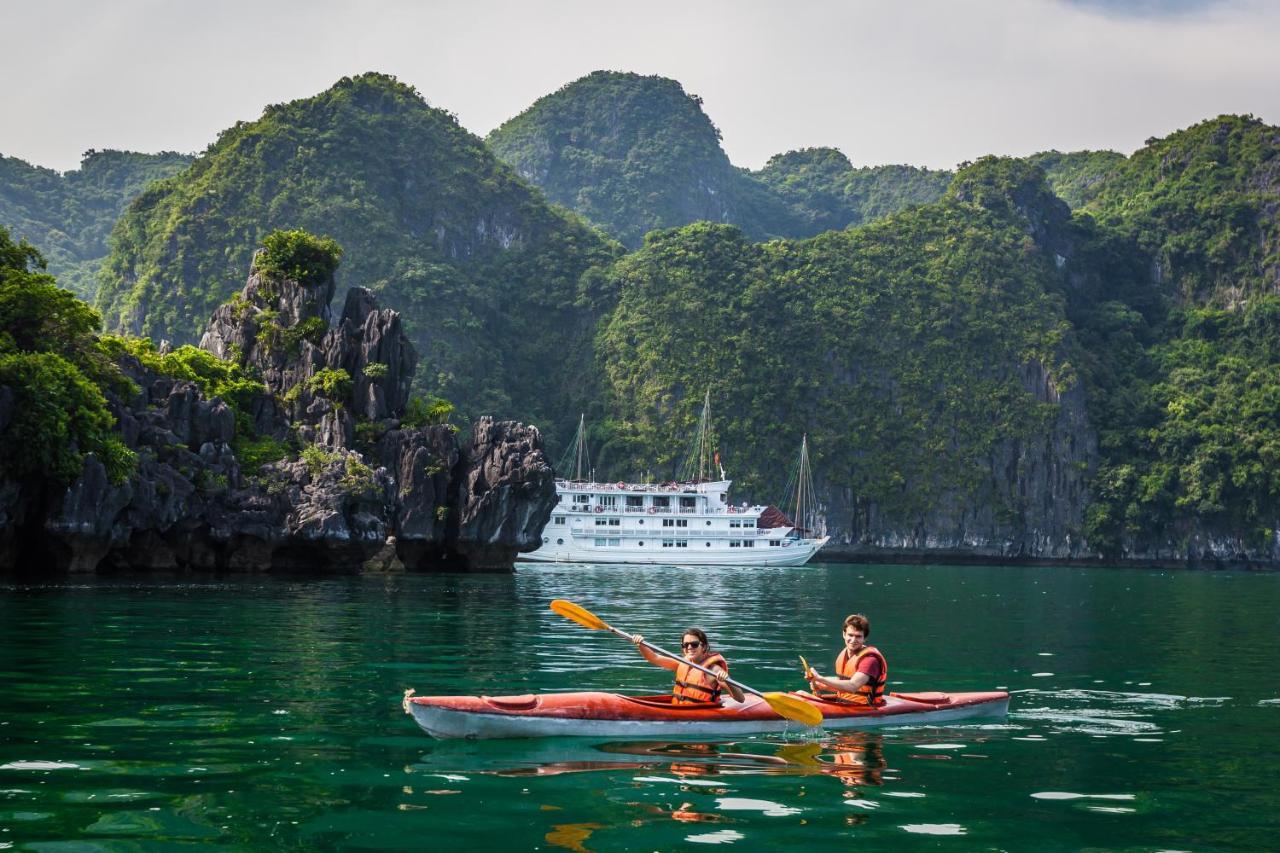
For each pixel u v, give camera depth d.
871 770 13.49
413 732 14.98
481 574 69.06
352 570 61.84
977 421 183.62
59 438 45.97
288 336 72.94
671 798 11.88
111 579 47.06
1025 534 179.25
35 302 51.75
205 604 36.00
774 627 36.12
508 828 10.60
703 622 37.62
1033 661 26.84
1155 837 10.82
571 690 19.34
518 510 71.00
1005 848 10.34
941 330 189.75
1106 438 183.75
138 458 52.28
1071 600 61.03
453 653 24.62
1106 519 176.25
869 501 179.75
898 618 42.66
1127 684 22.53
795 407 183.88
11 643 23.69
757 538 108.56
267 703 17.02
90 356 53.78
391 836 10.27
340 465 62.66
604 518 104.56
